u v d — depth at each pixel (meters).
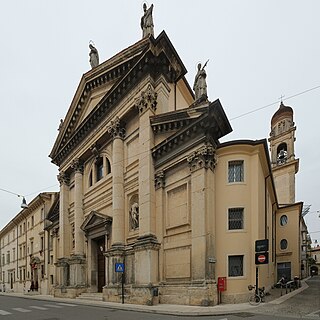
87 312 14.97
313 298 17.11
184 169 18.16
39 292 40.22
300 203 33.00
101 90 26.45
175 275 17.42
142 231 19.05
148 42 20.09
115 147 22.78
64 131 31.31
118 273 20.47
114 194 22.14
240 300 15.78
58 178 33.19
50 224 38.19
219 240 16.72
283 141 42.53
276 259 32.31
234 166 17.77
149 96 20.25
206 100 18.50
